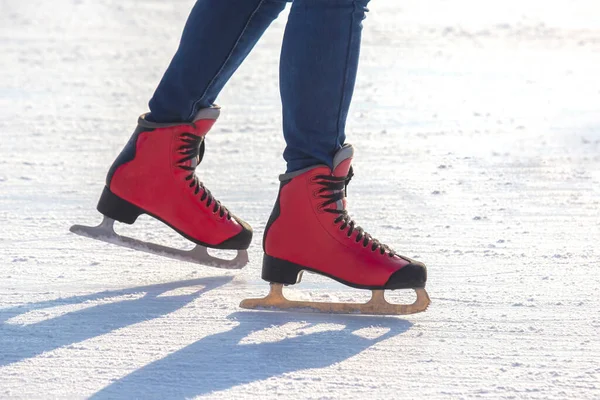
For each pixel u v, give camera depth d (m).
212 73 4.02
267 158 7.20
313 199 3.79
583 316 3.82
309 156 3.79
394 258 3.84
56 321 3.68
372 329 3.67
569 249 4.81
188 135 4.11
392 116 9.16
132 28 17.48
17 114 9.00
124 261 4.54
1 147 7.46
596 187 6.27
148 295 4.03
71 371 3.20
